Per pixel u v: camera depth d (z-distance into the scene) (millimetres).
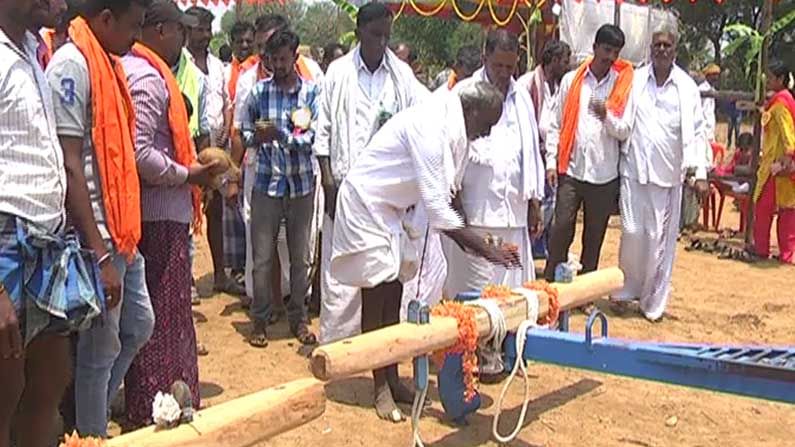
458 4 14867
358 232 4891
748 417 5270
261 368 5914
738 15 35781
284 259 7168
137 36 3840
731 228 12742
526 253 5863
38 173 3057
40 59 3963
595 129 7207
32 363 3328
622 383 5773
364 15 5820
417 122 4633
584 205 7422
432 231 5234
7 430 3180
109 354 3844
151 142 4238
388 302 5117
